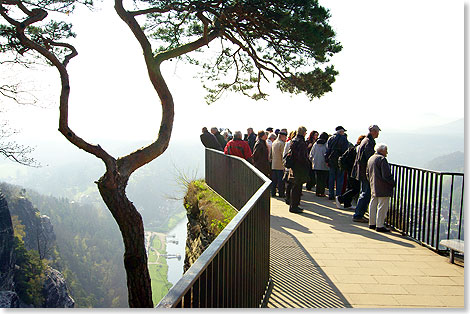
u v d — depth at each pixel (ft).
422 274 18.19
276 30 23.61
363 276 17.92
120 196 17.94
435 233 21.94
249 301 12.17
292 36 22.82
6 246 127.65
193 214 41.09
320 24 21.57
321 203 36.58
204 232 34.09
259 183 21.35
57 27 23.35
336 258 20.57
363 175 28.60
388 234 25.58
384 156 25.62
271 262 19.94
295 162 31.53
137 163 19.24
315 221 29.25
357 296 15.52
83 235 357.41
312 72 26.43
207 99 36.29
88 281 292.61
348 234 25.50
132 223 18.25
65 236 330.34
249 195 26.30
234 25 24.12
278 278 17.67
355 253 21.44
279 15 22.06
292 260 20.29
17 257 157.69
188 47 23.20
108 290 300.81
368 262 19.93
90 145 17.26
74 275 270.26
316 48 22.47
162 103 21.34
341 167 32.94
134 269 18.48
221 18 23.09
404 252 21.67
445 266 19.33
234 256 9.96
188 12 23.80
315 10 21.04
